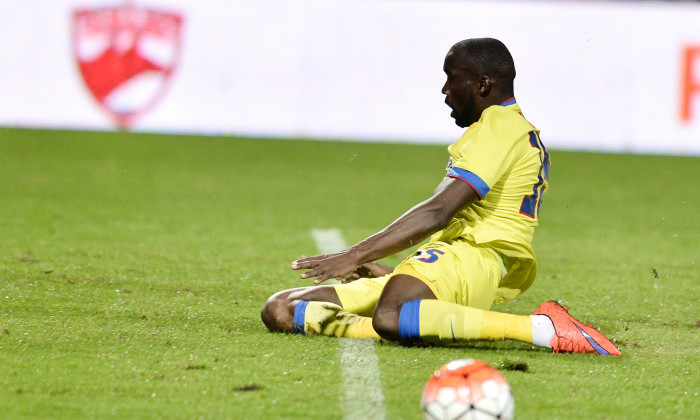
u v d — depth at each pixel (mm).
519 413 10375
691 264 23734
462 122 14609
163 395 10656
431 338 12922
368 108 50750
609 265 23234
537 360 12664
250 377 11469
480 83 14070
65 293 16938
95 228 26062
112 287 17828
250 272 20453
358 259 12992
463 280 13391
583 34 50438
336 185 38625
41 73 48094
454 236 13969
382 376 11633
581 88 50750
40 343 12961
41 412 9961
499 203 13797
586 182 42500
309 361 12320
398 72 50656
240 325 14805
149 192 34594
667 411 10672
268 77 49938
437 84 50812
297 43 50000
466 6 50375
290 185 38156
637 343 14430
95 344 13039
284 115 50344
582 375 11984
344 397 10750
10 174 37438
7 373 11336
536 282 20594
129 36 48312
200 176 39719
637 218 32875
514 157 13547
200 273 20000
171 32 48688
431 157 48375
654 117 50906
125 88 48594
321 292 14367
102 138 48594
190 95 49250
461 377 9539
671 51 50469
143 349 12828
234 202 33031
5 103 48125
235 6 49250
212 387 11016
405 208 32719
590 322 16344
